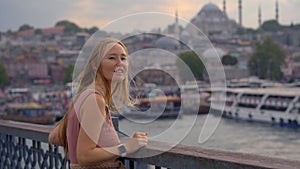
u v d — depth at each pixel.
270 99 51.00
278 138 42.03
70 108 2.33
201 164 2.03
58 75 135.75
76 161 2.29
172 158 2.16
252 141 40.91
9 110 101.62
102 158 2.18
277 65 118.19
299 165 1.79
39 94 113.38
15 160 3.98
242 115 52.44
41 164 3.50
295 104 48.91
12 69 138.75
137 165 2.49
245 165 1.85
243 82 72.19
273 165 1.81
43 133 3.27
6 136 4.11
